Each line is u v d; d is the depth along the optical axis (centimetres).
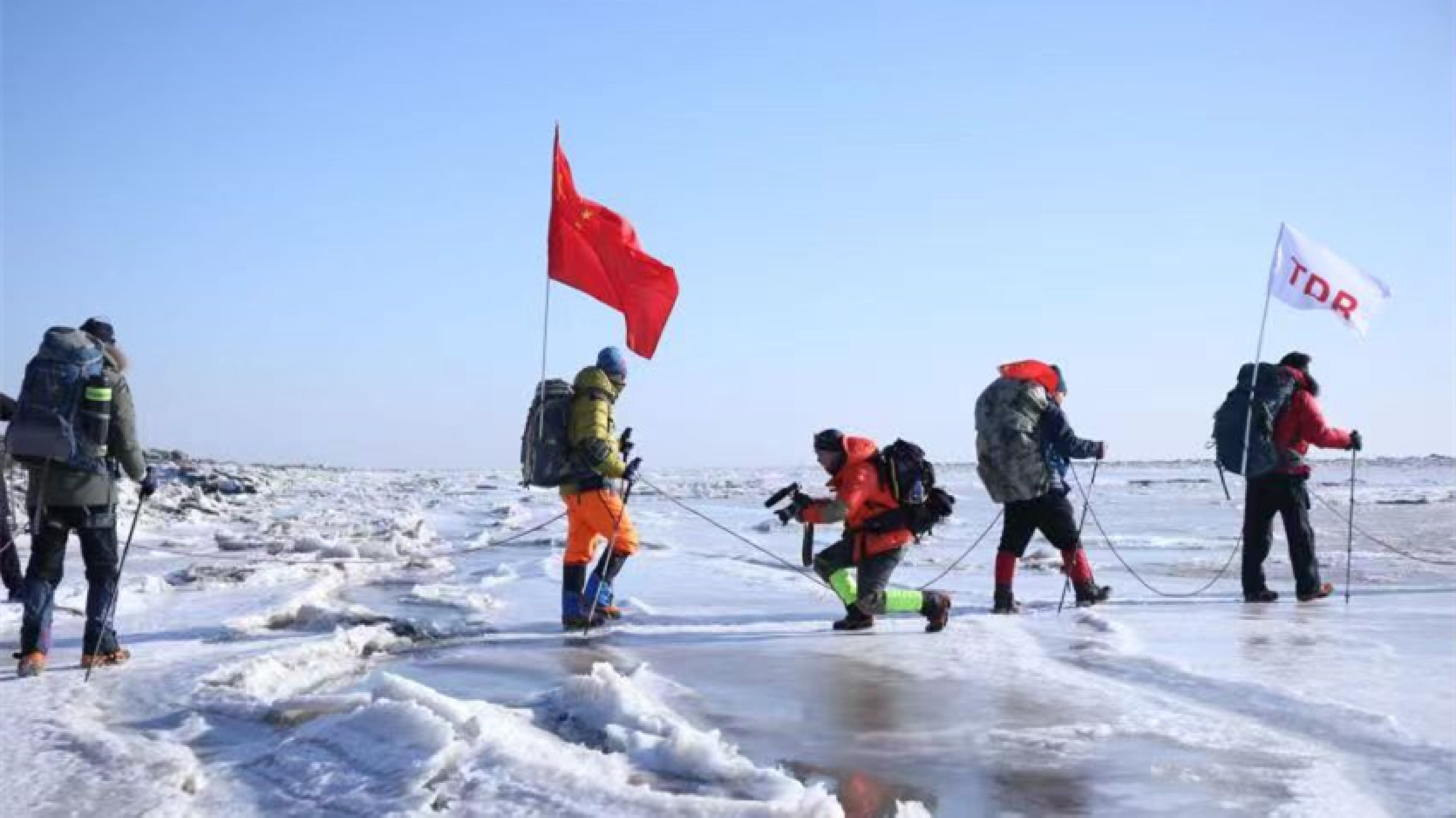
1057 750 459
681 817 367
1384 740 451
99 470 630
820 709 537
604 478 803
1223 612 857
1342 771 418
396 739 442
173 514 2069
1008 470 869
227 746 476
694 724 509
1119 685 583
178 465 3306
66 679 607
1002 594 878
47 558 625
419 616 846
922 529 780
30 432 613
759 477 6969
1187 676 580
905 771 434
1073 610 874
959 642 723
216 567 1120
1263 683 551
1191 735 475
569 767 409
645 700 513
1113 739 473
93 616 636
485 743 436
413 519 1697
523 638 761
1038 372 902
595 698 509
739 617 856
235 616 816
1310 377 938
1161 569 1263
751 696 567
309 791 409
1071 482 920
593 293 876
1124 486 4731
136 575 1091
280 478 4088
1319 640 702
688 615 866
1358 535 1681
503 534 1783
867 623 785
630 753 436
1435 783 398
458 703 480
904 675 616
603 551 820
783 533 1816
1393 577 1130
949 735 486
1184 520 2295
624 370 818
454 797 391
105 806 399
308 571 1116
